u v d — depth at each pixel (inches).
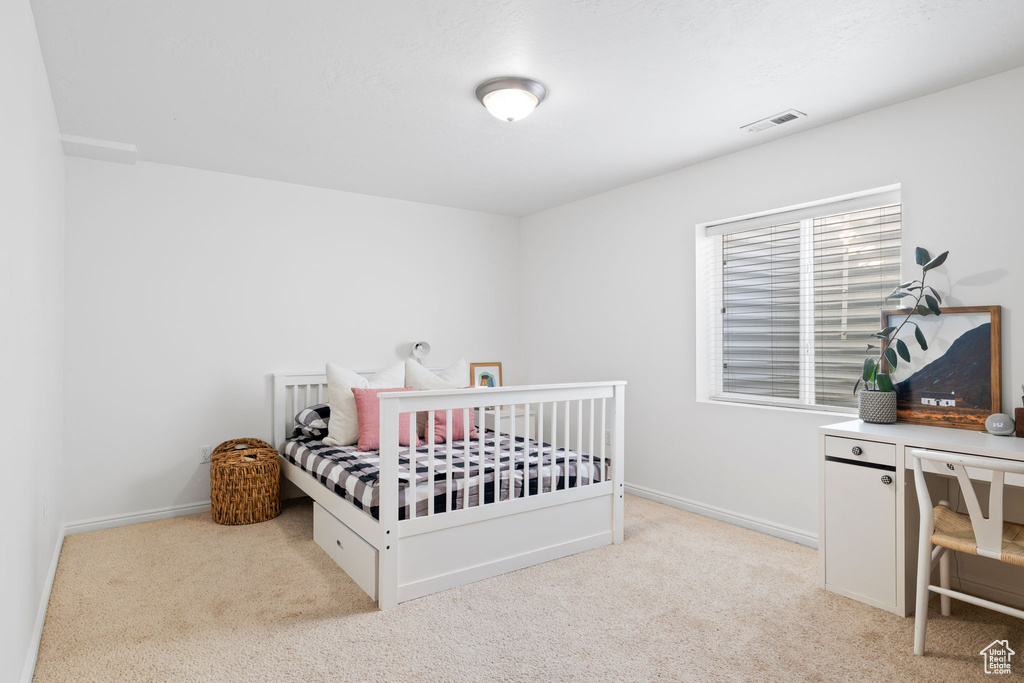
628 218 161.2
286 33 81.4
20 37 65.9
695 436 143.4
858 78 95.8
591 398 119.5
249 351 151.1
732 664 77.2
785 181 123.8
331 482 113.3
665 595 97.6
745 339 141.1
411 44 84.5
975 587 97.9
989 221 94.7
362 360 169.2
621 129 118.7
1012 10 75.7
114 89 98.7
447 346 186.4
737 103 105.7
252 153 132.3
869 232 118.2
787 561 112.3
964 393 96.4
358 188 162.9
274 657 78.6
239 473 134.6
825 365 126.0
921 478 79.7
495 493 104.6
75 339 128.8
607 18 77.8
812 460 120.3
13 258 62.4
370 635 84.5
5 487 58.6
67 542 122.5
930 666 76.5
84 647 80.7
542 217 192.7
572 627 86.9
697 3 74.2
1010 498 94.0
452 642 82.7
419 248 180.4
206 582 102.7
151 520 137.9
